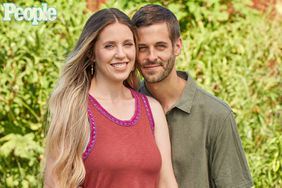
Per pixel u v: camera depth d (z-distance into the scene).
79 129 3.77
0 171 6.11
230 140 4.02
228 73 6.53
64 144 3.78
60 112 3.83
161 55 3.87
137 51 3.88
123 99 3.91
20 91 6.18
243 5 7.25
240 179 4.05
